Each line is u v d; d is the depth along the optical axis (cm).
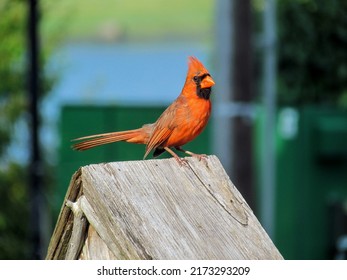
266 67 1324
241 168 1212
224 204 694
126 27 3231
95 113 1537
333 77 1638
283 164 1529
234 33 1199
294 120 1529
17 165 1579
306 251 1529
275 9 1427
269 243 685
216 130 1220
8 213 1543
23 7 1645
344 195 1535
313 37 1586
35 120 1271
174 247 662
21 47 1639
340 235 1516
